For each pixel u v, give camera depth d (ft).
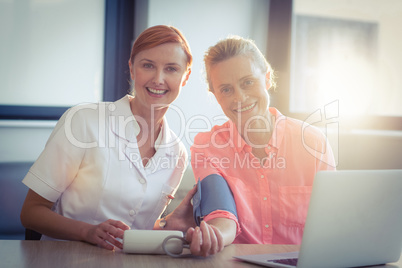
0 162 10.62
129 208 5.11
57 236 4.50
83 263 3.33
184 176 7.66
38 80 11.12
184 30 10.98
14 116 10.89
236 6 11.24
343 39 11.11
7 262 3.29
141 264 3.36
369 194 3.34
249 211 5.35
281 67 11.01
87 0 11.27
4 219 10.34
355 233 3.33
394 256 3.69
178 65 5.07
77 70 11.34
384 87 11.08
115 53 11.52
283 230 5.44
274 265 3.32
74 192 5.00
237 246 4.10
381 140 10.83
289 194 5.48
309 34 11.04
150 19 10.77
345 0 11.08
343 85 11.07
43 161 4.80
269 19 11.20
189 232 3.62
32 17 10.98
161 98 5.10
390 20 11.09
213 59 5.53
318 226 3.12
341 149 10.78
